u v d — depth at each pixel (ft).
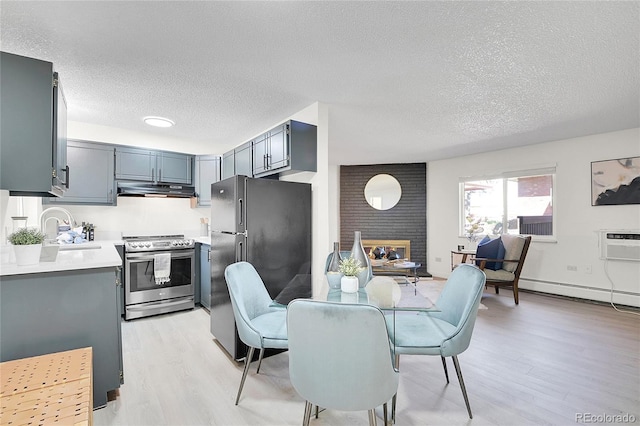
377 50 6.68
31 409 3.70
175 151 13.84
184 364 7.74
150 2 5.14
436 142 14.87
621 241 12.55
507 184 16.43
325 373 4.02
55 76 5.81
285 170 9.65
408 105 9.97
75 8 5.28
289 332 4.18
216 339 9.13
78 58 7.00
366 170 20.99
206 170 14.07
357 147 15.93
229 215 8.26
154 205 13.61
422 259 19.86
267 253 8.49
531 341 9.18
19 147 5.36
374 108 10.25
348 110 10.45
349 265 6.33
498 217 16.79
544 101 9.63
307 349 4.07
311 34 6.08
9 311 5.23
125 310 10.91
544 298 14.11
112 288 6.11
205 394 6.45
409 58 7.03
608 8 5.31
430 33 6.06
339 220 21.31
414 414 5.83
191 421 5.61
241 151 12.44
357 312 3.80
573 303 13.26
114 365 6.12
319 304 3.91
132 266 11.03
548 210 15.06
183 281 12.16
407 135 13.62
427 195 19.94
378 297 5.87
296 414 5.84
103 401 5.98
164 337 9.48
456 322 6.23
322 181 9.68
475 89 8.76
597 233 13.29
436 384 6.89
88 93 8.96
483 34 6.10
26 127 5.41
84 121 11.50
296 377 4.27
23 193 6.35
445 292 6.82
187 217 14.32
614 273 12.90
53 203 11.13
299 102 9.71
